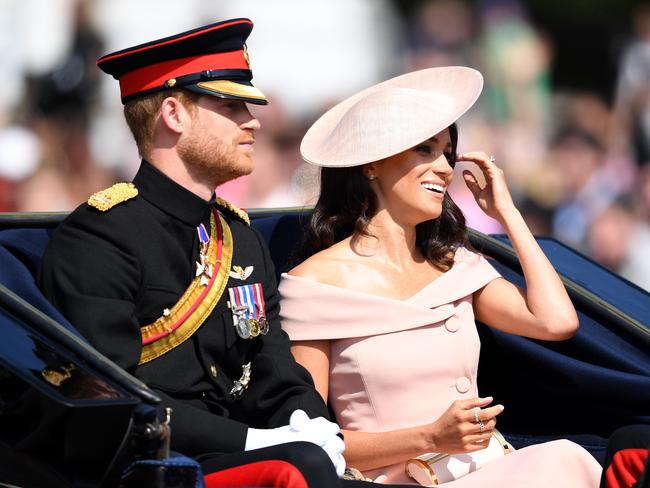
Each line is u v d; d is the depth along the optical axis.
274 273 13.93
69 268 12.27
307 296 13.93
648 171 42.00
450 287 14.17
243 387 13.12
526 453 13.47
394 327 13.80
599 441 14.88
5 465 10.51
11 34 36.09
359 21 39.19
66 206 35.75
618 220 41.31
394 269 14.27
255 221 15.84
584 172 41.59
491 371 15.63
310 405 12.80
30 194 35.59
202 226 13.23
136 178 13.10
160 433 10.33
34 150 35.69
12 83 35.91
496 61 41.59
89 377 10.44
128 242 12.52
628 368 15.00
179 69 12.91
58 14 36.25
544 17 42.84
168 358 12.65
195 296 12.89
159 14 36.94
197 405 12.66
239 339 13.15
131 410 10.17
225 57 13.07
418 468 13.25
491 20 41.72
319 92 38.47
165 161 12.99
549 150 41.78
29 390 10.18
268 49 38.38
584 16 43.31
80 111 36.12
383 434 13.25
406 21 40.09
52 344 10.73
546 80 42.47
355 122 14.05
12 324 10.76
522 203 41.12
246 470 11.08
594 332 15.48
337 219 14.49
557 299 14.26
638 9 44.47
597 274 17.45
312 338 13.80
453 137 14.57
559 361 14.98
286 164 36.19
